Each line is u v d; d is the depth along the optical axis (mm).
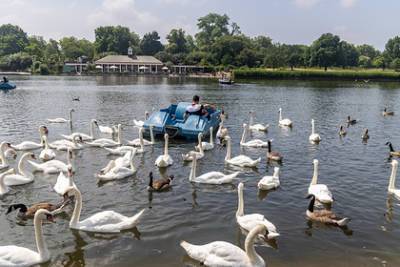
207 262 12195
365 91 89562
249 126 36469
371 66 188875
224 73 145000
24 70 170750
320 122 41969
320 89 93938
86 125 37000
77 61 189500
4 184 17984
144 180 20156
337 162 24578
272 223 15305
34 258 12203
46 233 14156
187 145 28812
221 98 67250
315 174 18766
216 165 23359
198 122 31344
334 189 19297
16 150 25781
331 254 13086
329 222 15203
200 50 190250
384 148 29078
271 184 18906
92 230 14234
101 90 80500
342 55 165625
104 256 12758
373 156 26422
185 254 12914
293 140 31641
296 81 131125
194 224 15109
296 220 15602
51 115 43062
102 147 27078
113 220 14453
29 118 40438
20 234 14109
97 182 19734
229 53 170125
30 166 21984
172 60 184625
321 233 14531
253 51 165000
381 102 64312
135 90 82000
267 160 24734
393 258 12898
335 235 14398
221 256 12141
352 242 13898
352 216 16094
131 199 17547
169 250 13172
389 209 16859
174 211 16281
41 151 25203
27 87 86125
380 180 20891
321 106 57312
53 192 18203
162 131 31141
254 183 20047
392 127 39312
